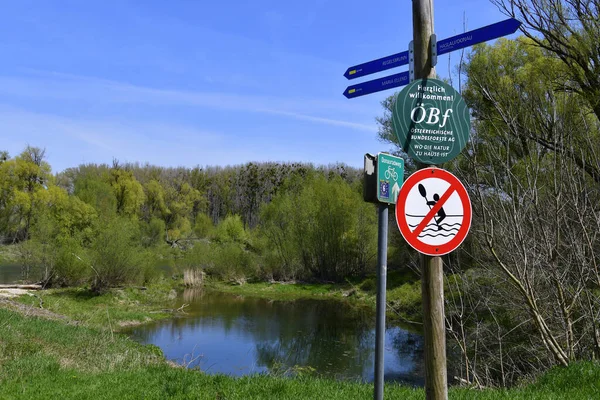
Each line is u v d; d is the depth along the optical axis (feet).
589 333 25.09
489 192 24.02
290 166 273.95
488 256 26.50
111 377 28.96
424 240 11.02
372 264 124.36
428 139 11.57
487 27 10.74
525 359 29.81
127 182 203.00
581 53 31.86
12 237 170.30
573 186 21.90
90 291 93.86
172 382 25.64
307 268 128.98
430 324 11.18
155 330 67.41
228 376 27.55
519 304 27.66
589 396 17.76
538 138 24.34
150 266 107.14
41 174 166.81
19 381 27.89
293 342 59.88
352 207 126.21
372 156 10.48
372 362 50.19
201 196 270.05
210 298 102.22
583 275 23.09
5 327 43.27
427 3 11.87
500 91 26.45
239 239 175.94
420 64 11.75
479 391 20.67
